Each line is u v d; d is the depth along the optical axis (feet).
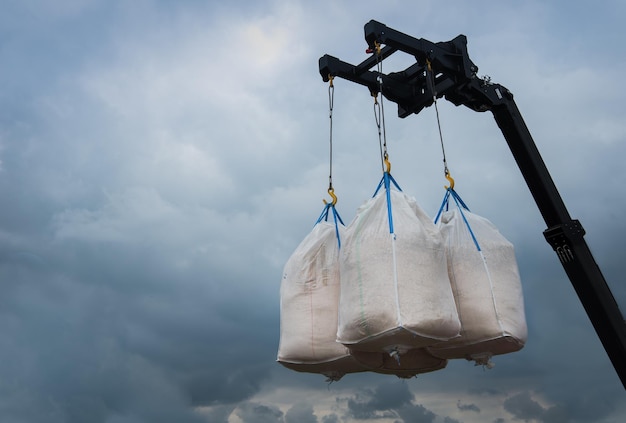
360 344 15.38
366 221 16.05
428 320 14.84
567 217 21.02
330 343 17.35
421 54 20.02
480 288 16.78
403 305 14.88
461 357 17.42
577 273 20.53
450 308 15.48
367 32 18.93
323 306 17.57
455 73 20.68
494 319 16.57
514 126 21.53
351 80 20.81
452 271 17.04
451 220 18.01
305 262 18.07
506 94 21.76
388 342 15.11
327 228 18.71
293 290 18.02
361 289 15.28
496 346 16.88
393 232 15.57
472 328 16.62
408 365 17.51
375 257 15.39
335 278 17.78
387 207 16.11
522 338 16.88
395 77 21.63
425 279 15.30
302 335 17.52
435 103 19.42
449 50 20.74
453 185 18.71
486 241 17.54
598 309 20.29
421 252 15.56
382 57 20.35
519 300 17.19
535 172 21.31
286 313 18.06
